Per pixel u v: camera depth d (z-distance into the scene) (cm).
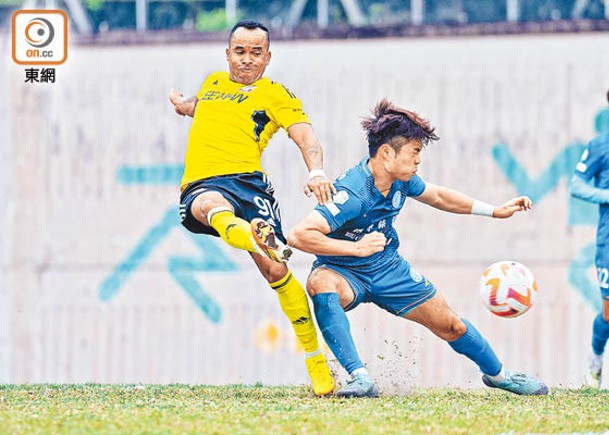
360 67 4738
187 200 1888
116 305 4828
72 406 1678
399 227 4631
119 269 4847
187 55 4900
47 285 4878
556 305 4625
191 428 1438
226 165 1895
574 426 1533
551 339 4606
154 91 4903
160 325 4791
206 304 4750
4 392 1992
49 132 4941
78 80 4950
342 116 4722
